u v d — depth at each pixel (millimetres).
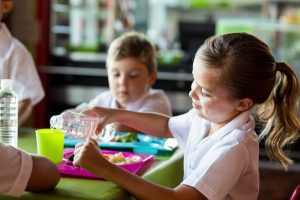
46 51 4297
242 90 1334
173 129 1688
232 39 1356
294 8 5066
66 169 1352
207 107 1353
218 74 1316
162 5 5555
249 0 5301
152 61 2324
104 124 1662
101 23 4949
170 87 4238
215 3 5379
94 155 1248
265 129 1497
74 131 1606
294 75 1450
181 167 1729
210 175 1262
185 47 4914
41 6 4109
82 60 4480
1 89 1666
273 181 3748
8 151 1142
